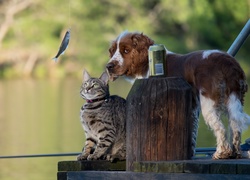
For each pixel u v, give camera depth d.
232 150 7.36
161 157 7.00
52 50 46.38
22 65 47.25
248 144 8.28
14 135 22.36
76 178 7.28
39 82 44.56
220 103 7.36
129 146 7.10
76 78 45.06
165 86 7.00
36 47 46.78
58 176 7.41
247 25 9.12
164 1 45.03
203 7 45.06
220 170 6.56
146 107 7.00
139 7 45.09
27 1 46.94
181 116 7.00
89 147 7.65
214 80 7.37
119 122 7.58
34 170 16.67
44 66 46.84
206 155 8.67
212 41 45.62
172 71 7.64
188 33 45.09
